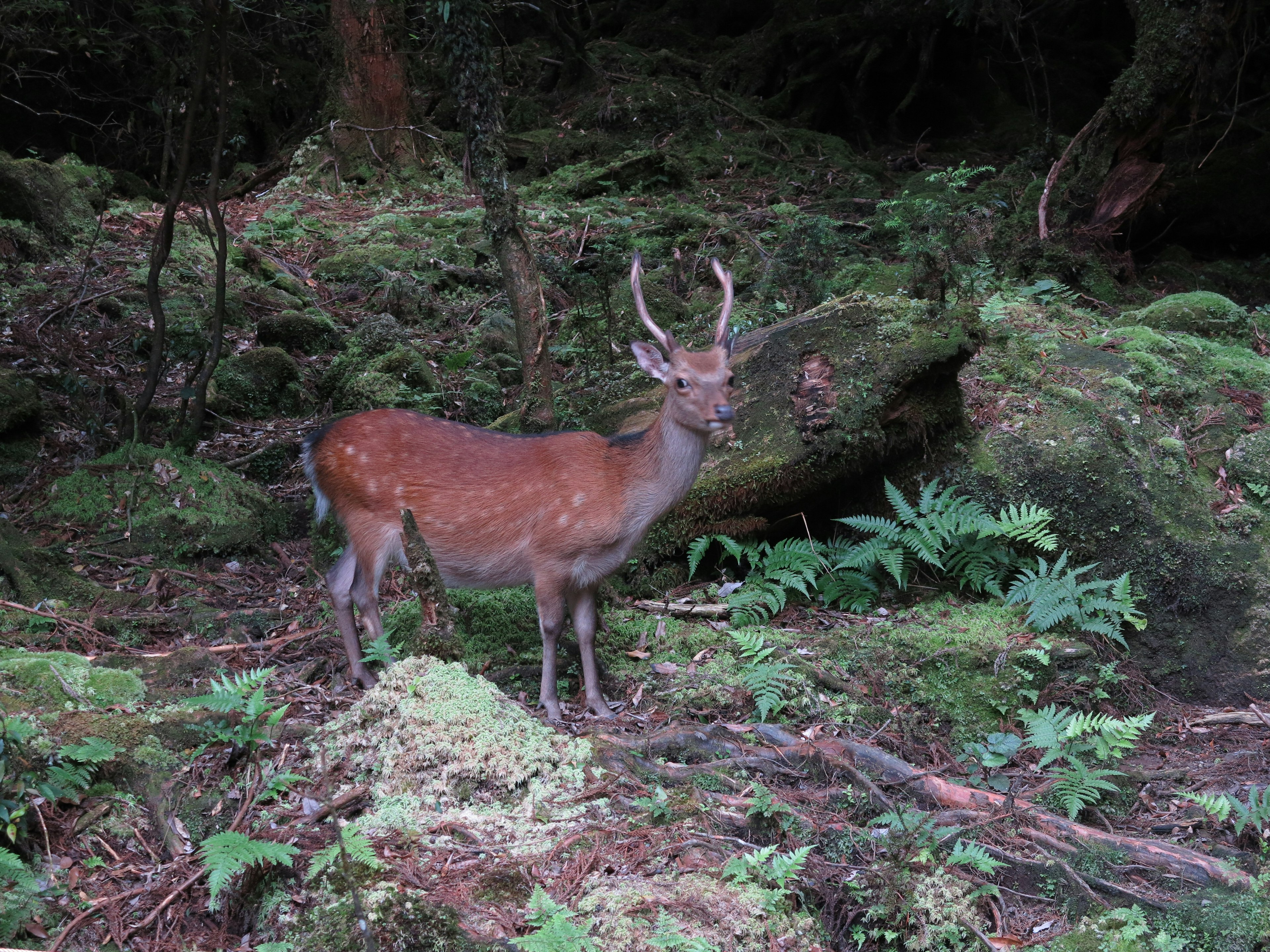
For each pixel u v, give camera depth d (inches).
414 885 135.0
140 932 136.1
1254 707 211.6
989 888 151.6
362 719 166.9
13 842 140.7
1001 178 468.4
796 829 157.1
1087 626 215.9
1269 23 577.0
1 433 261.4
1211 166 486.6
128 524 244.7
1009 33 641.0
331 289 425.7
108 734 160.7
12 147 574.2
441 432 189.3
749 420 238.5
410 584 176.7
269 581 245.3
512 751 159.2
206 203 289.3
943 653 206.7
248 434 313.7
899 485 240.8
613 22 801.6
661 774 165.3
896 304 240.2
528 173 587.5
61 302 358.6
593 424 265.3
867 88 692.7
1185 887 156.9
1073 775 179.3
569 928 126.1
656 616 224.1
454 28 258.5
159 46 331.3
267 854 135.3
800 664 202.4
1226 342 307.0
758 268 389.7
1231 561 225.8
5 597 213.3
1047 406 248.4
